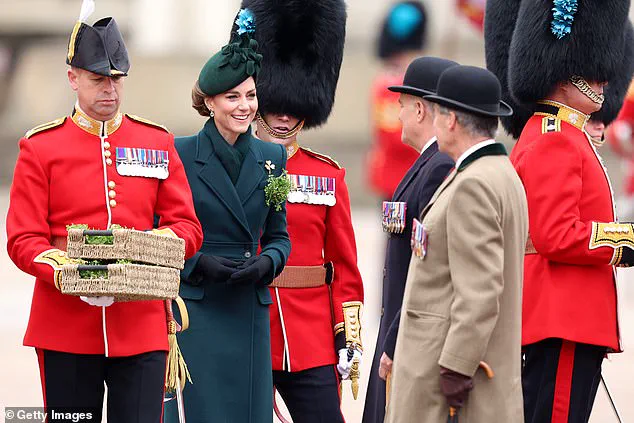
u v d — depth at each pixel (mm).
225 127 27578
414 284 23672
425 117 26938
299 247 29406
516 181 23594
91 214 25156
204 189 27500
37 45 126625
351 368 29344
